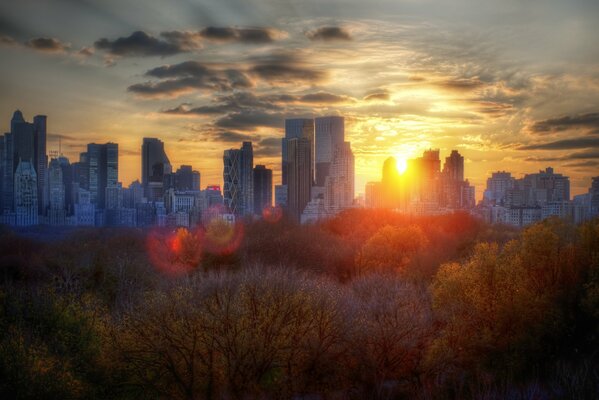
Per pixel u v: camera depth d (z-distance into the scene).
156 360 32.69
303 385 34.50
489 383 34.12
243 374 33.56
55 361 29.50
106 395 32.81
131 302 40.00
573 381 29.80
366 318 37.09
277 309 34.38
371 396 34.16
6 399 26.94
